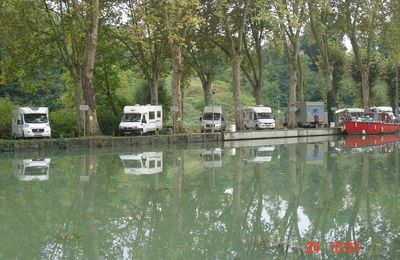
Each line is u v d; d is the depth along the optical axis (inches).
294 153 1099.3
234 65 1675.7
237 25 1734.7
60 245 352.5
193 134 1467.8
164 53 1632.6
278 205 498.9
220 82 3326.8
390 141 1534.2
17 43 1311.5
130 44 1626.5
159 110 1621.6
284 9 1561.3
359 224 415.8
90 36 1234.6
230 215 452.4
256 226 410.9
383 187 606.5
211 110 1813.5
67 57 1412.4
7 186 612.7
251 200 526.0
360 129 1903.3
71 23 1362.0
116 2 1491.1
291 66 1856.5
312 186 617.6
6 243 357.7
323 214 456.1
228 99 2891.2
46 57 1462.8
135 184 631.2
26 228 401.1
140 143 1341.0
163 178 687.1
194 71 2172.7
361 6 1931.6
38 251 337.7
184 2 1289.4
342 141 1547.7
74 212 462.0
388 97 2642.7
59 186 612.4
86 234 384.2
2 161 916.6
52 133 1405.0
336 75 2477.9
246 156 1027.9
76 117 1482.5
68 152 1128.8
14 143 1125.1
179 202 512.7
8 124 1451.8
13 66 1408.7
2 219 433.4
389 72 2546.8
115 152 1135.6
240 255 329.4
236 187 609.3
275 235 380.8
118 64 1718.8
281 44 1621.6
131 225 413.1
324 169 788.6
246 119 1990.7
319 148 1253.1
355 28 2027.6
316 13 1802.4
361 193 565.3
